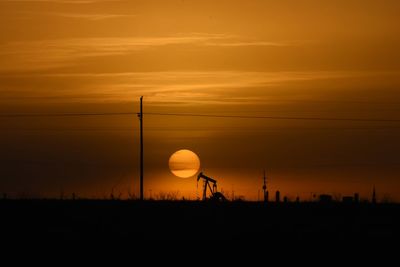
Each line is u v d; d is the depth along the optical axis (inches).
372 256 6840.6
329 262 6530.5
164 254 6870.1
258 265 6392.7
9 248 7204.7
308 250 7140.8
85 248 7180.1
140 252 6968.5
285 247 7308.1
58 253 6894.7
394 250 7170.3
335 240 7780.5
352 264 6456.7
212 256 6796.3
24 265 6333.7
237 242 7583.7
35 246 7303.2
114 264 6387.8
